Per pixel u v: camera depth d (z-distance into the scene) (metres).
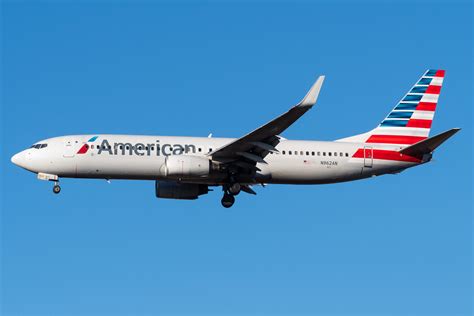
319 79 121.81
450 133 138.62
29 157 136.38
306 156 142.12
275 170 141.00
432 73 151.38
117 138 137.50
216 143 139.25
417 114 149.62
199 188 144.12
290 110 123.06
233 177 138.62
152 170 136.75
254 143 131.00
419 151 145.00
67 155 135.62
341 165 143.50
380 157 145.12
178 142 138.38
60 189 139.00
